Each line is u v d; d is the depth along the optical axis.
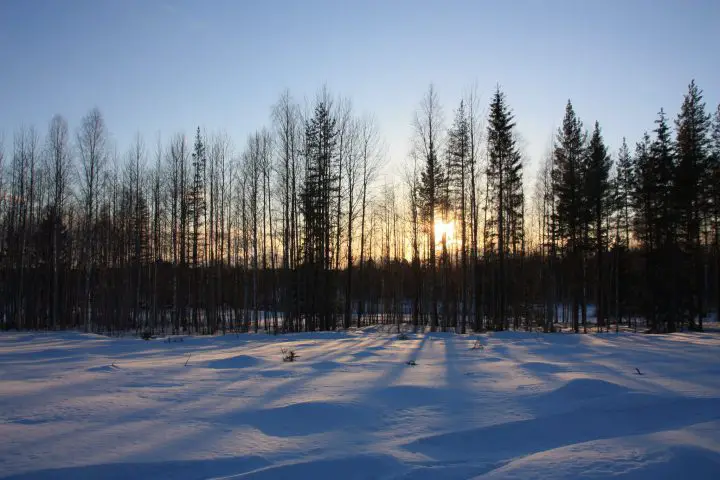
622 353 18.50
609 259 42.31
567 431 8.62
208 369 14.25
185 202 38.44
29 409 9.03
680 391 10.89
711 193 33.16
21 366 14.91
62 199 36.81
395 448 7.39
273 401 9.85
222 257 38.16
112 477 6.10
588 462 6.87
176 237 37.84
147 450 6.90
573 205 33.34
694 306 32.78
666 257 32.25
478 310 32.06
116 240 38.00
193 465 6.47
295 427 8.36
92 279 38.66
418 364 15.39
